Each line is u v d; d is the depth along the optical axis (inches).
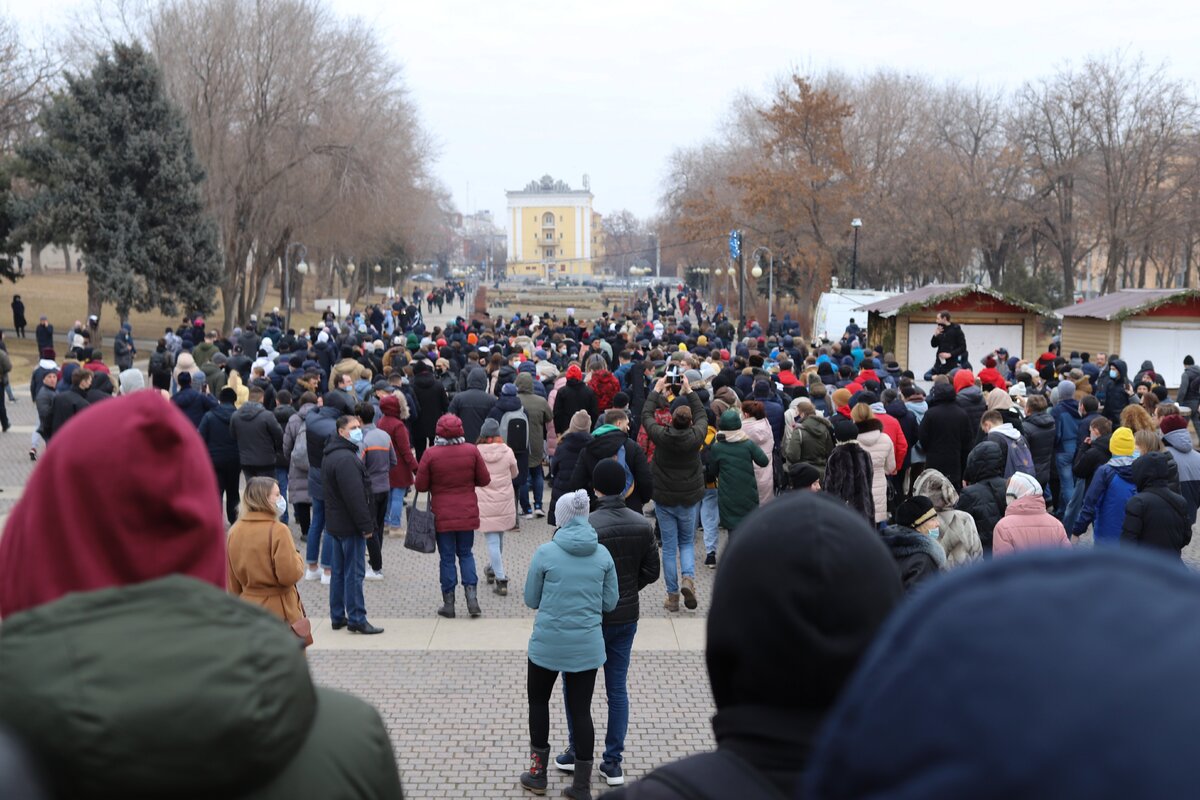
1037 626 26.5
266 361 807.1
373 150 1728.6
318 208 1733.5
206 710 48.3
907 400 575.5
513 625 405.1
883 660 29.5
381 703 327.3
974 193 2220.7
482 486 417.1
